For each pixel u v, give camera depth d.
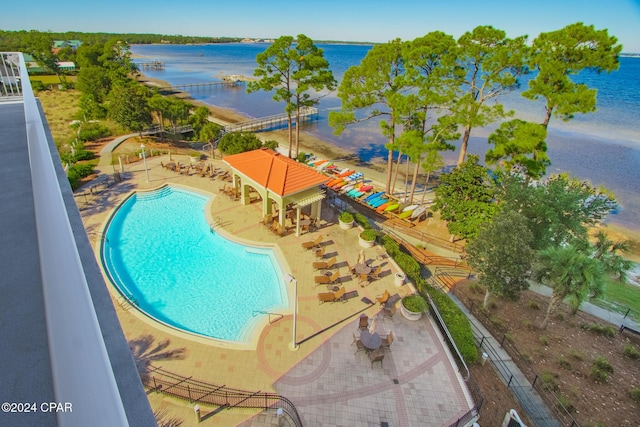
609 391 16.83
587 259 19.23
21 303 2.84
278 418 13.19
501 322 20.67
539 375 17.30
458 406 14.40
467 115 27.95
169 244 24.06
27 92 7.20
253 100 89.94
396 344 17.05
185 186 30.86
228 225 25.77
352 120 32.28
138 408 1.86
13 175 5.28
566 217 23.22
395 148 29.75
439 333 17.66
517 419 13.76
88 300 2.02
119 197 28.33
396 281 20.89
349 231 26.22
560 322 21.22
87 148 40.00
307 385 14.81
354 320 18.30
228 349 16.17
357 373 15.46
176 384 14.38
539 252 20.23
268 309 18.98
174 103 47.06
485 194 27.34
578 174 45.91
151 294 19.80
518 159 26.84
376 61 29.95
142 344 16.16
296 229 25.14
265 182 24.72
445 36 30.16
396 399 14.51
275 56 37.62
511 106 83.44
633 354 19.00
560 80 25.56
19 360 2.33
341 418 13.68
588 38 24.69
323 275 21.38
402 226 31.28
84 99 55.53
